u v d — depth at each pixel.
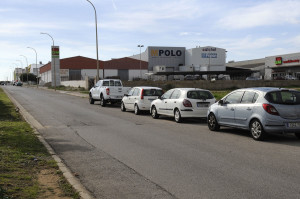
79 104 26.30
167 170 6.70
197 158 7.71
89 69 84.75
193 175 6.30
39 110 20.58
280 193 5.20
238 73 82.62
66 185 5.57
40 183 5.66
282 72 70.81
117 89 24.22
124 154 8.23
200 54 92.56
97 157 7.93
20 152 7.95
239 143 9.60
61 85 75.38
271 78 73.94
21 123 13.56
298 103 9.88
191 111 14.23
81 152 8.50
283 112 9.68
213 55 93.50
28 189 5.24
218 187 5.56
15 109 20.19
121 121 15.23
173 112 14.91
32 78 131.12
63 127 13.17
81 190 5.31
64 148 9.01
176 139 10.35
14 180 5.71
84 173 6.55
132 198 5.10
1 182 5.50
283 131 9.65
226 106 11.43
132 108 19.02
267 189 5.40
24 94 43.22
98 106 24.59
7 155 7.52
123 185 5.76
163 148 8.92
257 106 10.00
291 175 6.20
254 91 10.51
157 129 12.62
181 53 95.75
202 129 12.62
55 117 16.78
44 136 11.00
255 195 5.12
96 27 34.50
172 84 46.38
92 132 11.88
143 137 10.77
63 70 82.06
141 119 16.12
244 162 7.25
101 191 5.45
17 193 5.02
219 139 10.32
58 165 6.89
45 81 104.31
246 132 11.80
